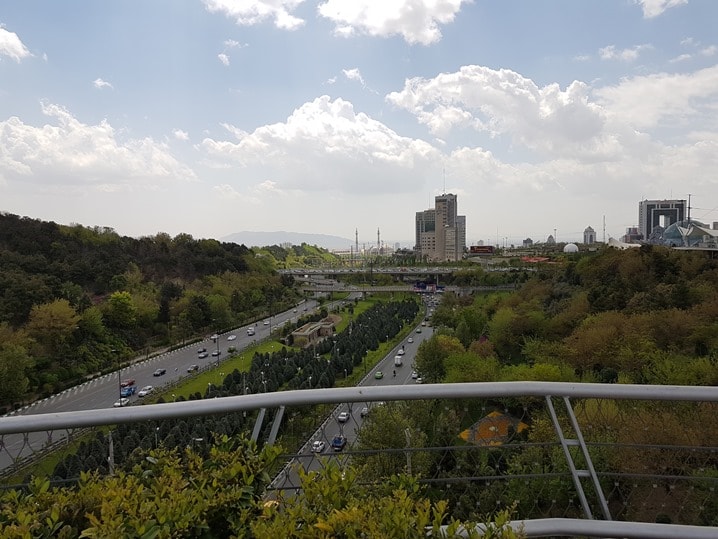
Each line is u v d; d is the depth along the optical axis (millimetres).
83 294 47125
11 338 35406
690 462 3383
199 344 52281
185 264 71500
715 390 2650
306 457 2777
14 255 49844
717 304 29219
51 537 2055
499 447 3020
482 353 34750
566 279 51656
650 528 2652
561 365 27219
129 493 2271
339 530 1947
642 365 25391
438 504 2082
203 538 2174
